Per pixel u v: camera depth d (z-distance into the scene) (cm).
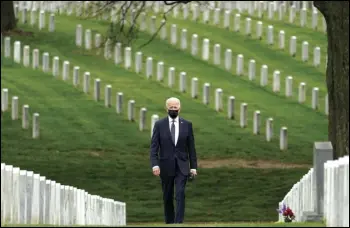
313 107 9512
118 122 9012
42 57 10888
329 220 3284
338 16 6506
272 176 7231
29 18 12675
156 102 9600
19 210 3381
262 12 12812
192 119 9094
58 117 9125
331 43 6544
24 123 8738
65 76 10162
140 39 11656
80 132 8719
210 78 10431
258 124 8719
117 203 5147
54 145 8344
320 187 3612
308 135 8825
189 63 10925
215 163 7838
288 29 12306
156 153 4125
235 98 9812
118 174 7306
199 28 12188
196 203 6431
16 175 3362
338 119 6512
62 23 12419
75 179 7138
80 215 4184
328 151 3622
